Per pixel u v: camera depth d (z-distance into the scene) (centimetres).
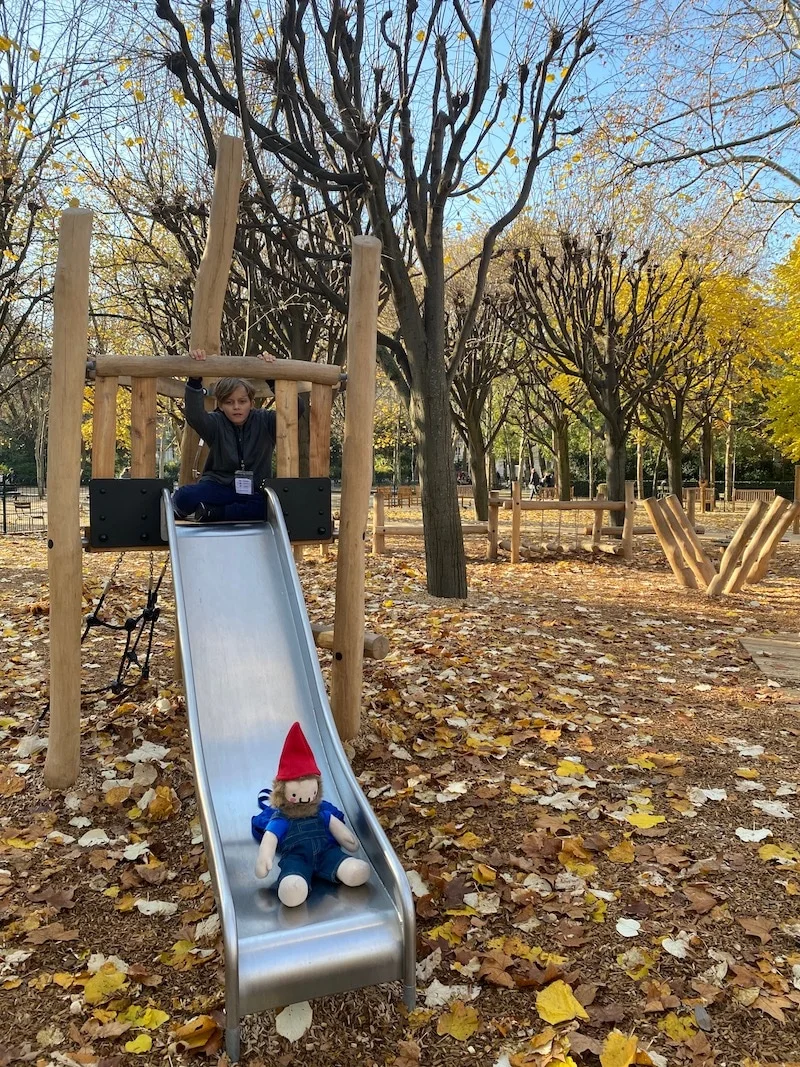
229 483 455
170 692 523
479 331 1698
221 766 324
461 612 789
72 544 391
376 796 394
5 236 1183
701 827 359
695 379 2159
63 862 339
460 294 1606
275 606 389
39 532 1773
